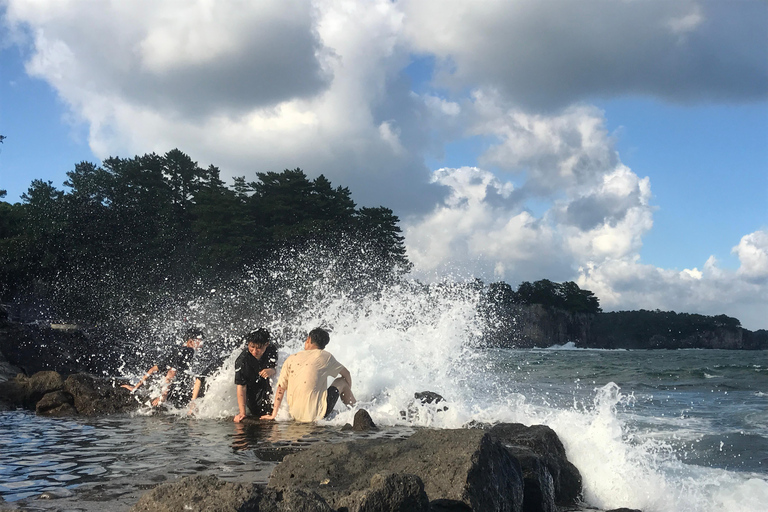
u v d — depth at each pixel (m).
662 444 7.61
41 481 3.92
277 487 2.66
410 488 2.92
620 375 22.03
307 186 61.28
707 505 5.15
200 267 50.56
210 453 4.93
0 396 8.27
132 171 57.59
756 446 7.47
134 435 5.88
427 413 7.02
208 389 7.43
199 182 63.53
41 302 39.44
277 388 7.10
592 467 5.55
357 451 3.90
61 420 6.98
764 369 26.52
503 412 7.08
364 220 63.09
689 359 53.25
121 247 48.75
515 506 3.72
